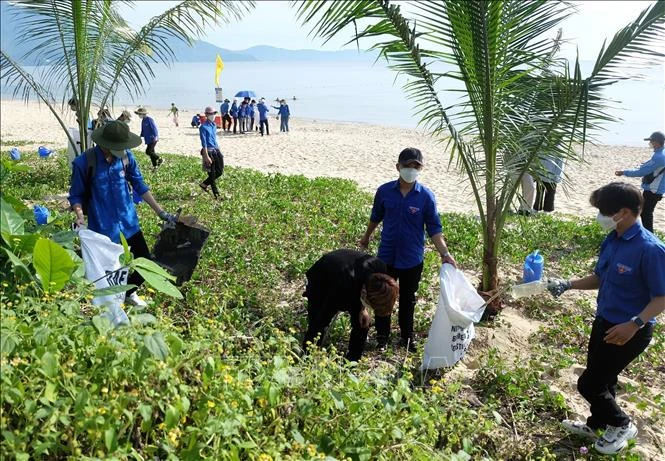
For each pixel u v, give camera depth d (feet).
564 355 19.11
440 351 16.98
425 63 19.30
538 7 17.70
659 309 12.64
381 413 11.95
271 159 70.44
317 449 11.35
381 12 17.39
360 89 305.94
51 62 30.55
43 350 9.99
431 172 60.80
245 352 14.82
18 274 13.38
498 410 15.92
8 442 8.73
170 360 10.75
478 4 16.72
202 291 20.95
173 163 58.39
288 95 258.98
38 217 18.58
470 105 19.92
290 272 25.68
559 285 15.07
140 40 29.25
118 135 17.53
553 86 18.71
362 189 49.60
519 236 32.73
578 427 14.80
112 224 18.02
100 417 9.14
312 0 16.11
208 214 35.45
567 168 62.95
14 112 145.07
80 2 27.78
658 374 18.48
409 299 18.71
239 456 10.78
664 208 44.57
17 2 27.76
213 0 26.94
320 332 15.33
